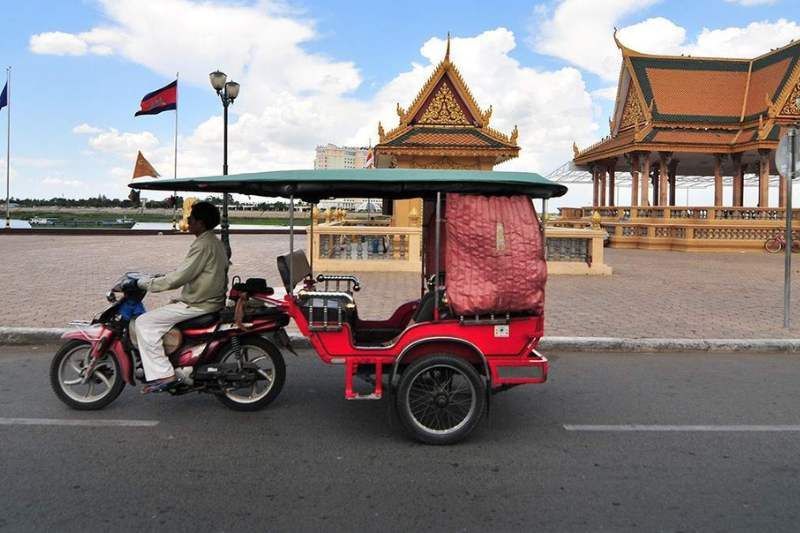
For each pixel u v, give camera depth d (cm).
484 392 466
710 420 526
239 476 402
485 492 382
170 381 506
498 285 465
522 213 475
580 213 3322
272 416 526
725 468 423
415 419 466
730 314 1000
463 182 464
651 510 359
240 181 480
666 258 2192
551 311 1015
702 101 2892
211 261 523
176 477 399
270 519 344
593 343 795
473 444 467
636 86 2909
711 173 3859
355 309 555
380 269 1558
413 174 478
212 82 1717
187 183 487
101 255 1967
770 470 420
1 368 668
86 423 501
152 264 1673
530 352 497
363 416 530
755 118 2769
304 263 570
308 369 687
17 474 400
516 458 439
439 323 475
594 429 502
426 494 379
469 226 464
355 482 395
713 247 2511
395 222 2083
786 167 889
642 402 577
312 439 473
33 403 550
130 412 530
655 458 441
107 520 340
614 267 1819
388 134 2072
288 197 520
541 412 547
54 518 341
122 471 407
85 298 1047
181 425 500
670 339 808
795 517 353
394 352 481
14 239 2944
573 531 334
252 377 527
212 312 529
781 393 610
